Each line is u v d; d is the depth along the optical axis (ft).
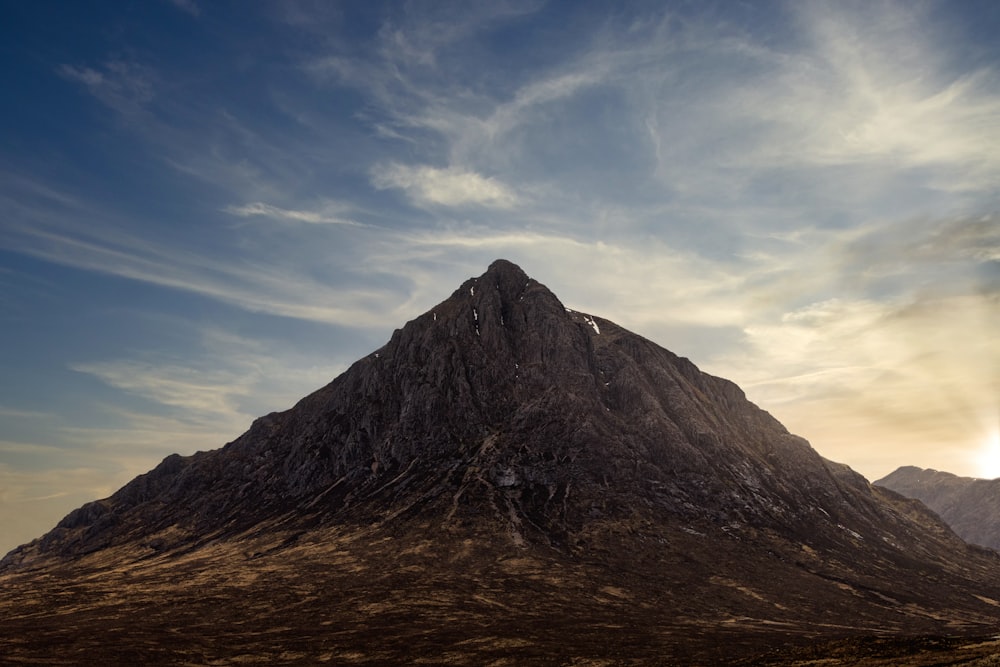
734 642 464.65
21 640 475.72
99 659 435.53
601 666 406.62
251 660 437.58
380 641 470.39
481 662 424.05
